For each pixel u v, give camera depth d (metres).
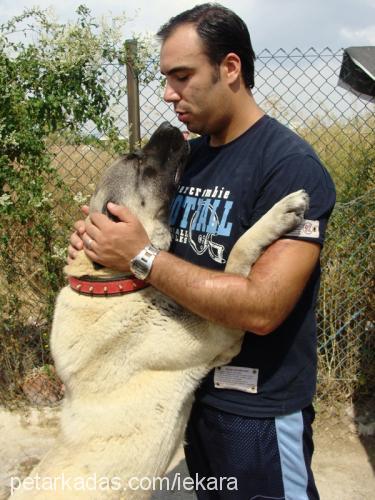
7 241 4.11
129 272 2.12
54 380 4.31
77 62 4.11
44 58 4.14
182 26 1.90
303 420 2.06
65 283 4.24
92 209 2.40
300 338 2.00
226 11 1.92
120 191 2.29
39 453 3.75
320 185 1.82
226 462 2.11
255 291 1.74
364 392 4.10
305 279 1.80
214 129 2.03
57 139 4.25
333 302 4.10
